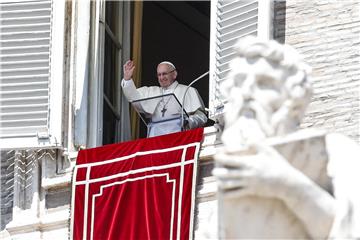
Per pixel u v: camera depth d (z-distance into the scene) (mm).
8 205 41188
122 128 43281
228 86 19984
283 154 19672
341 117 36875
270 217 19531
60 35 41844
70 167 40719
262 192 19312
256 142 19438
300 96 19844
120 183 39562
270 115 19812
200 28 53188
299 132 19797
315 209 19406
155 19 52781
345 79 37250
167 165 39125
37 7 42094
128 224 39094
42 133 41062
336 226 19359
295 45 38156
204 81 52531
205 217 38406
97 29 42250
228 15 39312
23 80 41688
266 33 38344
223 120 38812
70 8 42219
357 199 19516
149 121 41938
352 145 19844
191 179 38781
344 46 37656
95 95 41844
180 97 42219
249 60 19969
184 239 38406
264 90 19859
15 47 41938
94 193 39781
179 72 52781
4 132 41312
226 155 19359
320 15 38156
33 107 41438
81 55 42000
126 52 44375
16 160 41375
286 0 38594
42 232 40375
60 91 41500
